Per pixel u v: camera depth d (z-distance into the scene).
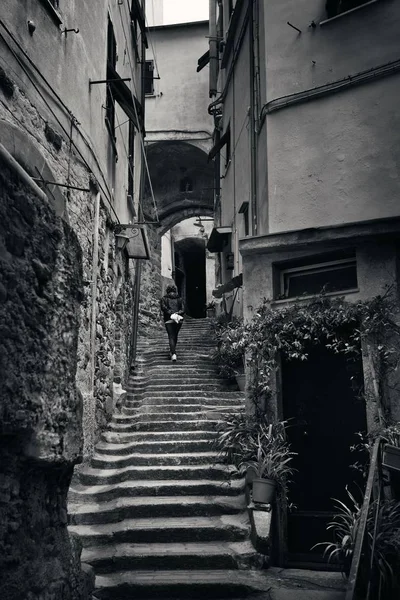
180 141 18.47
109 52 9.66
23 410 2.69
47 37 6.19
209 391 9.70
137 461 7.31
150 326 18.12
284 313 6.73
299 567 6.07
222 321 12.02
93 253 7.88
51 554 3.06
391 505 5.23
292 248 7.05
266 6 8.73
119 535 5.81
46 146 6.02
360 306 6.27
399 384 6.03
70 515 6.12
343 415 6.49
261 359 6.79
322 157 7.84
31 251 2.83
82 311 7.19
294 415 6.75
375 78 7.59
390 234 6.31
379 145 7.45
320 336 6.73
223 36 14.66
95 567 5.32
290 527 6.32
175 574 5.27
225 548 5.66
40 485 3.00
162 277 22.70
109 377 8.83
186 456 7.30
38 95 5.84
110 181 9.54
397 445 5.54
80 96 7.42
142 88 13.84
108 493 6.62
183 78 18.81
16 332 2.65
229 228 12.63
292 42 8.39
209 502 6.39
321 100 8.00
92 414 7.50
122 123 10.40
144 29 13.80
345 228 6.55
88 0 7.95
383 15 7.71
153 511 6.29
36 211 2.89
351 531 5.15
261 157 8.77
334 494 6.35
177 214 20.34
